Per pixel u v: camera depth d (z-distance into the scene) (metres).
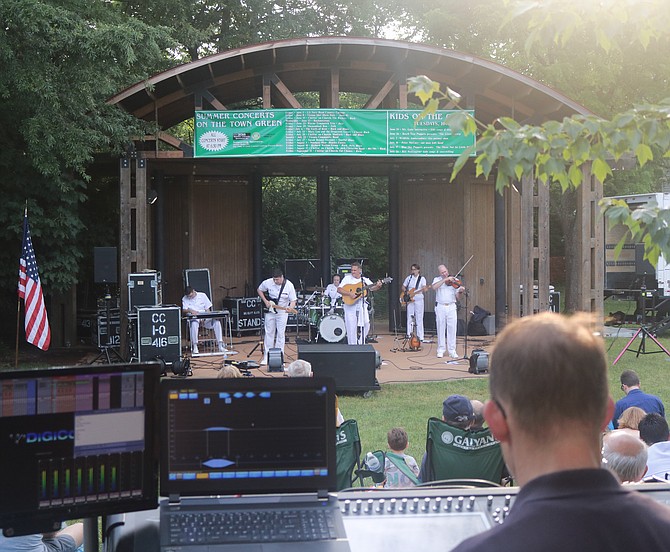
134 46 15.30
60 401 2.43
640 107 4.10
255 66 17.34
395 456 6.68
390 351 19.16
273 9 28.33
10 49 14.52
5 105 16.23
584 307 18.41
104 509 2.48
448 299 17.94
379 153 16.84
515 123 4.21
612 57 23.86
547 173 4.17
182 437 2.54
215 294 22.70
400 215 23.00
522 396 1.55
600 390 1.56
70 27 14.83
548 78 24.59
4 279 18.05
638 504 1.49
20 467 2.41
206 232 22.64
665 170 30.11
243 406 2.57
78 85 15.21
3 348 19.70
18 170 17.06
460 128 4.31
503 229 21.91
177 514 2.43
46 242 17.48
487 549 1.44
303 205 30.05
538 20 4.34
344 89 21.20
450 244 22.77
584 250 18.41
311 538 2.28
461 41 27.27
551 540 1.43
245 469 2.56
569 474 1.51
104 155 18.06
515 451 1.60
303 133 16.75
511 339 1.62
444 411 6.86
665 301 23.36
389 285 22.67
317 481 2.57
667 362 17.48
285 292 16.92
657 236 4.02
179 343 15.46
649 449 6.18
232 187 22.77
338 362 13.70
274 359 14.53
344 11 29.69
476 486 3.09
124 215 17.02
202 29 26.59
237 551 2.24
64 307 19.91
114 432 2.48
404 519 2.37
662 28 4.20
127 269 17.00
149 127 16.78
